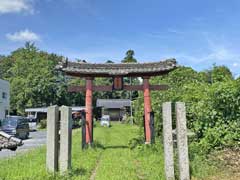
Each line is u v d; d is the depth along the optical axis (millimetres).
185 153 9062
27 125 31047
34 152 16109
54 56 82312
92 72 17328
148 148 15031
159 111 18344
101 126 49500
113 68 17641
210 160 10492
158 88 17953
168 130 9211
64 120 9633
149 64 17672
